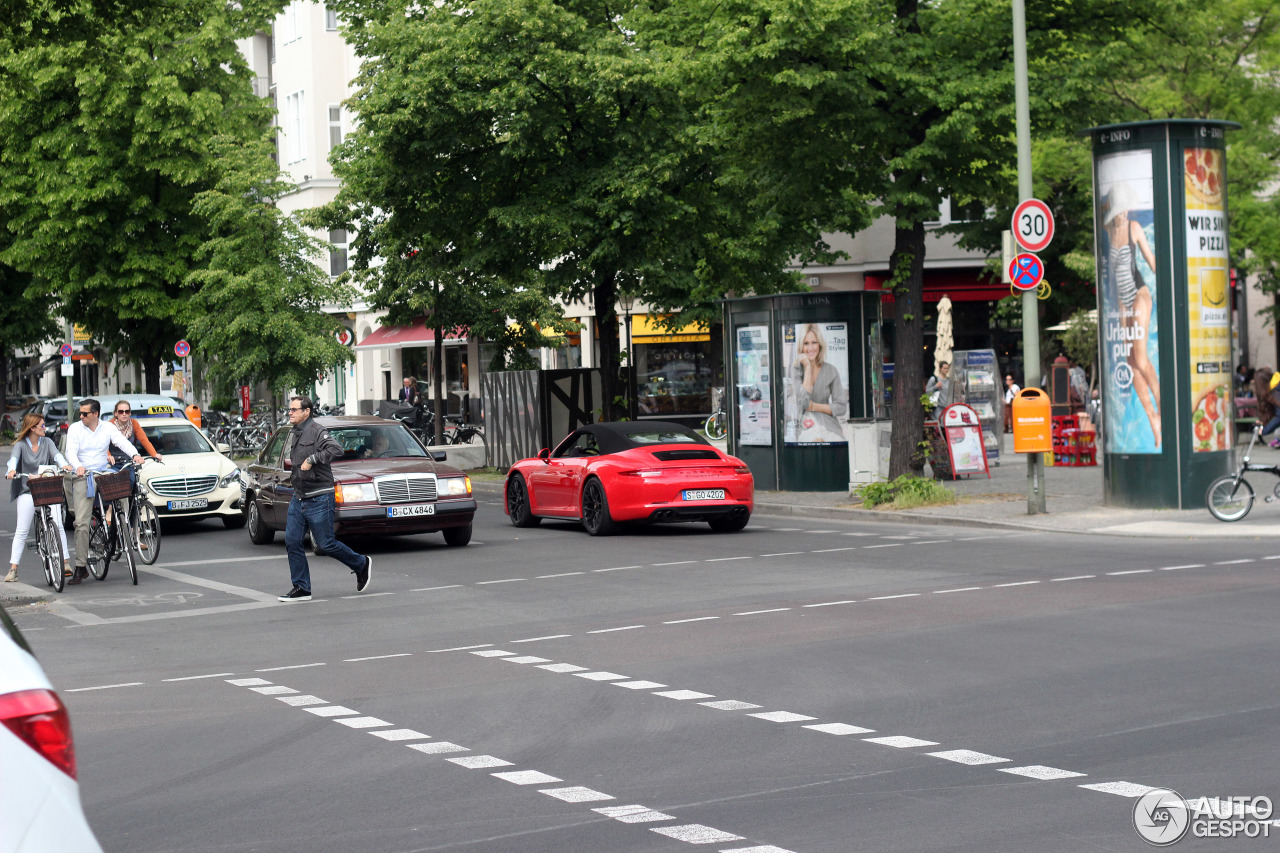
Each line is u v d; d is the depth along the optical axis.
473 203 29.80
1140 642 10.38
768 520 22.88
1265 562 14.77
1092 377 40.25
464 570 17.38
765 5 21.02
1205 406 20.16
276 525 21.17
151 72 42.19
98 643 12.96
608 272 28.38
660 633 11.85
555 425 34.00
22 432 18.34
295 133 61.09
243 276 39.06
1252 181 29.59
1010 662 9.81
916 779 6.84
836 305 26.17
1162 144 19.95
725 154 25.52
